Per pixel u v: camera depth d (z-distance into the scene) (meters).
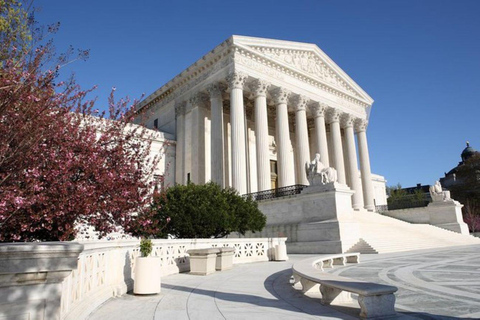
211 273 16.00
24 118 8.95
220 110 42.22
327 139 58.81
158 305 8.81
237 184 37.16
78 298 7.42
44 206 10.09
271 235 33.12
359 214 39.69
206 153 44.81
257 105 41.88
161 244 15.47
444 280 12.99
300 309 8.34
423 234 36.47
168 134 47.19
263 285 12.23
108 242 9.56
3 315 4.77
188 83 47.34
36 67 9.06
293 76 47.16
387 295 7.47
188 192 22.89
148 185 13.71
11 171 8.99
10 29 9.72
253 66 42.06
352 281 8.39
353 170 53.19
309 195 31.25
